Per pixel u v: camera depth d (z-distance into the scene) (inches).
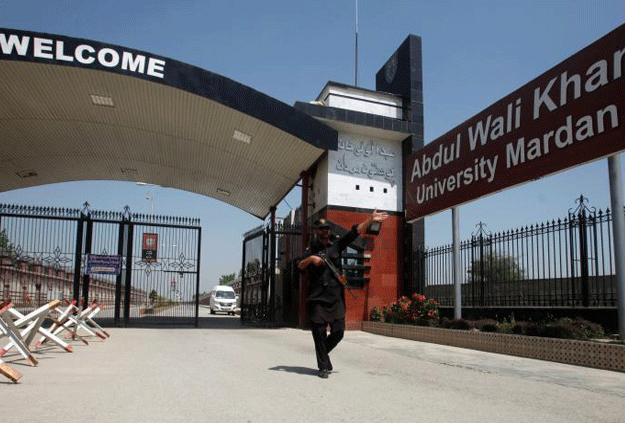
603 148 323.6
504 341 362.9
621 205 315.9
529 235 430.0
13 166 764.6
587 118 338.6
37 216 624.1
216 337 489.4
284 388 204.5
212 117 604.4
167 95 567.2
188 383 217.8
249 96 563.2
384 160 668.1
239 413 160.9
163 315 807.7
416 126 664.4
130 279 644.7
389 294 633.6
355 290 620.7
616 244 313.3
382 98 669.3
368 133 659.4
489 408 175.2
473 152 470.9
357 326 609.9
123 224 650.2
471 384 227.8
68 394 192.4
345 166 644.1
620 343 289.4
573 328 332.2
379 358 329.1
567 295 389.1
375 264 634.8
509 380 241.6
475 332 396.2
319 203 655.8
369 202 647.8
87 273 629.6
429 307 514.3
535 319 414.3
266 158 689.0
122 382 221.3
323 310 235.3
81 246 634.8
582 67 345.4
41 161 767.1
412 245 629.0
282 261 848.3
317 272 238.8
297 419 153.6
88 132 680.4
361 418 155.9
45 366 273.6
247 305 826.8
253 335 523.2
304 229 682.8
